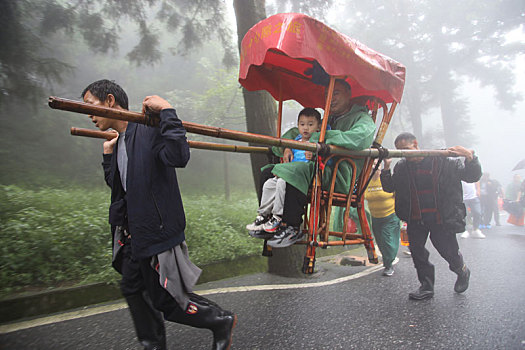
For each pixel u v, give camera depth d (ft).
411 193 11.95
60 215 18.88
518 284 13.51
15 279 12.50
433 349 8.20
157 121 5.78
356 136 7.98
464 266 12.07
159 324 6.79
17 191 22.85
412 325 9.69
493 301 11.48
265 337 9.23
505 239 26.94
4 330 9.93
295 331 9.57
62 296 11.91
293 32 7.26
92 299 12.48
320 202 8.33
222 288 14.06
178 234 6.08
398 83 9.26
